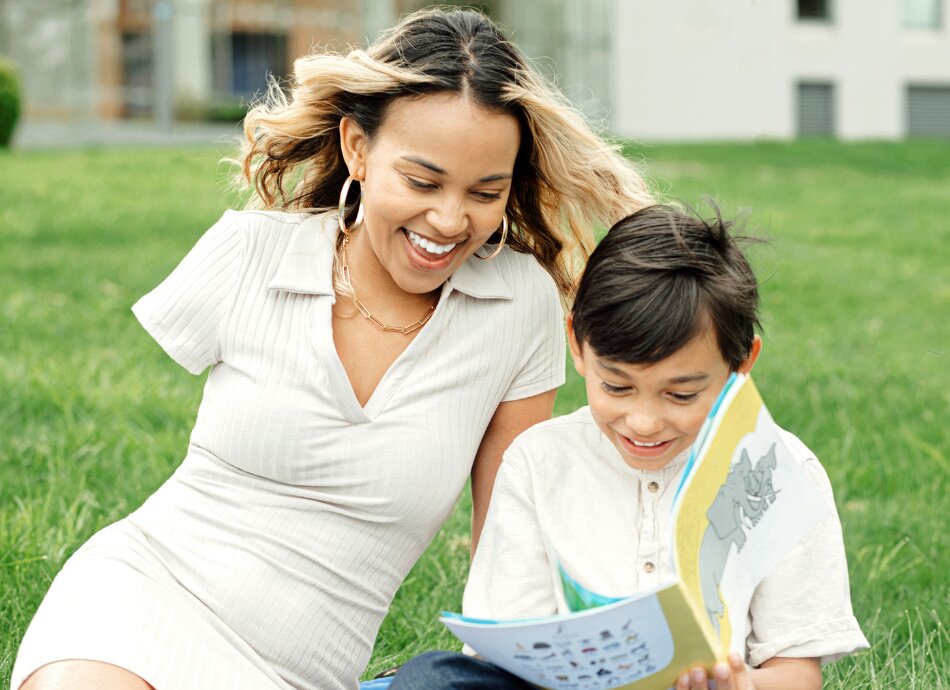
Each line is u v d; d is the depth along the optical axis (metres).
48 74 22.00
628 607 2.02
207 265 2.81
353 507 2.71
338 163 2.93
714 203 2.52
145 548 2.77
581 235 2.96
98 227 11.02
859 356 7.61
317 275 2.77
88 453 5.09
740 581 2.33
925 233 12.91
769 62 27.80
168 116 21.69
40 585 3.84
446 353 2.77
